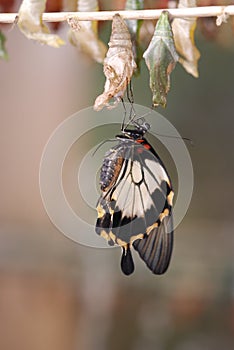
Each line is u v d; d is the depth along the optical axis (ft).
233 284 3.97
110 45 2.29
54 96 4.08
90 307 3.91
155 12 2.32
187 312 3.94
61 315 3.89
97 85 4.09
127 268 2.27
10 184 4.04
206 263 4.08
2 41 2.50
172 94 4.53
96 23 2.46
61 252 3.93
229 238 4.27
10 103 4.07
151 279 3.95
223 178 4.50
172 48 2.29
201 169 4.51
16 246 3.94
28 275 3.92
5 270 3.93
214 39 2.61
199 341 3.91
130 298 3.92
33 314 3.89
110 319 3.90
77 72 4.08
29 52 4.06
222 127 4.52
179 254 4.11
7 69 4.06
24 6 2.34
